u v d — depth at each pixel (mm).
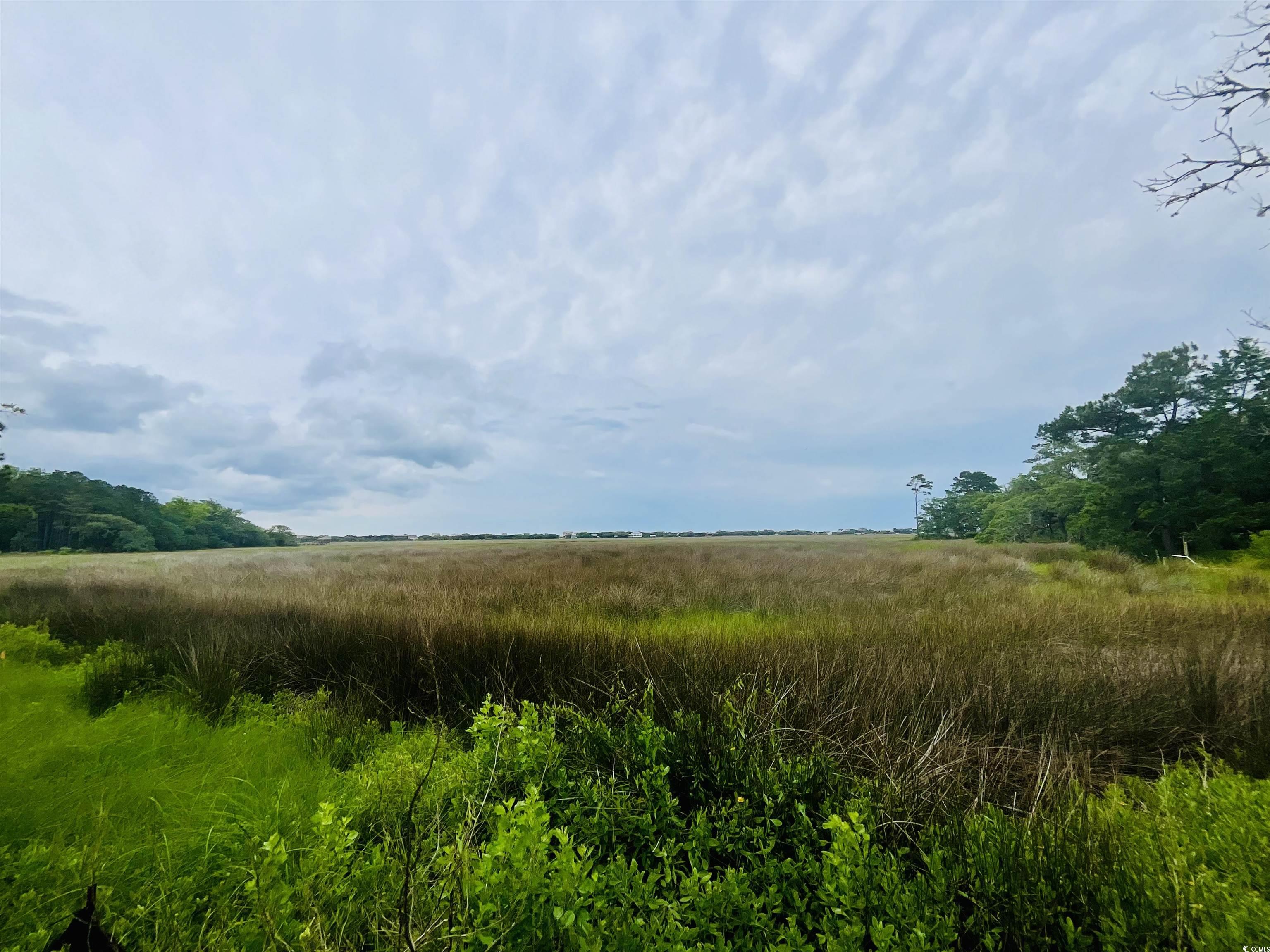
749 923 1484
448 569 15883
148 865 1820
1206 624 5836
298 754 2914
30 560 28547
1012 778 2797
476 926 1279
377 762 2652
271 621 6363
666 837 2039
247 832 1904
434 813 2176
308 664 5012
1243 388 21828
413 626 5359
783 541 49625
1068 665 4285
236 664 4754
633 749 2711
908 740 3010
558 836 1525
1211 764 2764
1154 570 13609
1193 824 1871
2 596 9633
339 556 29094
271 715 3664
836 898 1491
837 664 4004
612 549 28297
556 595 9289
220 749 2832
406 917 1335
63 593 10172
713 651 4402
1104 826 1903
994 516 42469
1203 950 1271
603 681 4031
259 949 1407
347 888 1589
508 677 4270
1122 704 3557
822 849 1995
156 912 1557
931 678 3775
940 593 9555
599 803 2135
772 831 2086
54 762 2471
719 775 2469
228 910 1551
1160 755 3064
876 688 3619
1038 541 34625
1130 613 6434
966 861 1794
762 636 5293
